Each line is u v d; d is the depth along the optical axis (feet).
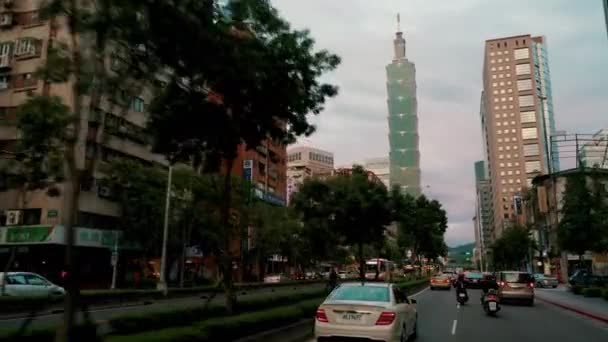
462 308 82.89
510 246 276.41
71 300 22.29
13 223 124.98
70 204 23.11
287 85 41.98
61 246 126.31
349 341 34.94
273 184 261.65
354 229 96.68
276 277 222.69
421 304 92.17
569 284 150.71
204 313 46.06
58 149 61.00
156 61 25.55
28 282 81.46
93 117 24.09
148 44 24.75
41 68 23.81
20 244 123.65
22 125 56.03
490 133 527.40
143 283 148.25
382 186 98.27
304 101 44.52
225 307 49.01
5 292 75.51
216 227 144.36
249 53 34.19
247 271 207.72
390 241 304.71
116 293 85.97
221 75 32.27
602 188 122.62
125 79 24.20
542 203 214.69
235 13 37.50
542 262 255.29
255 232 180.86
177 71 27.45
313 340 42.42
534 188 261.24
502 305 94.43
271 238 179.83
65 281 22.41
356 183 95.86
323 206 94.94
